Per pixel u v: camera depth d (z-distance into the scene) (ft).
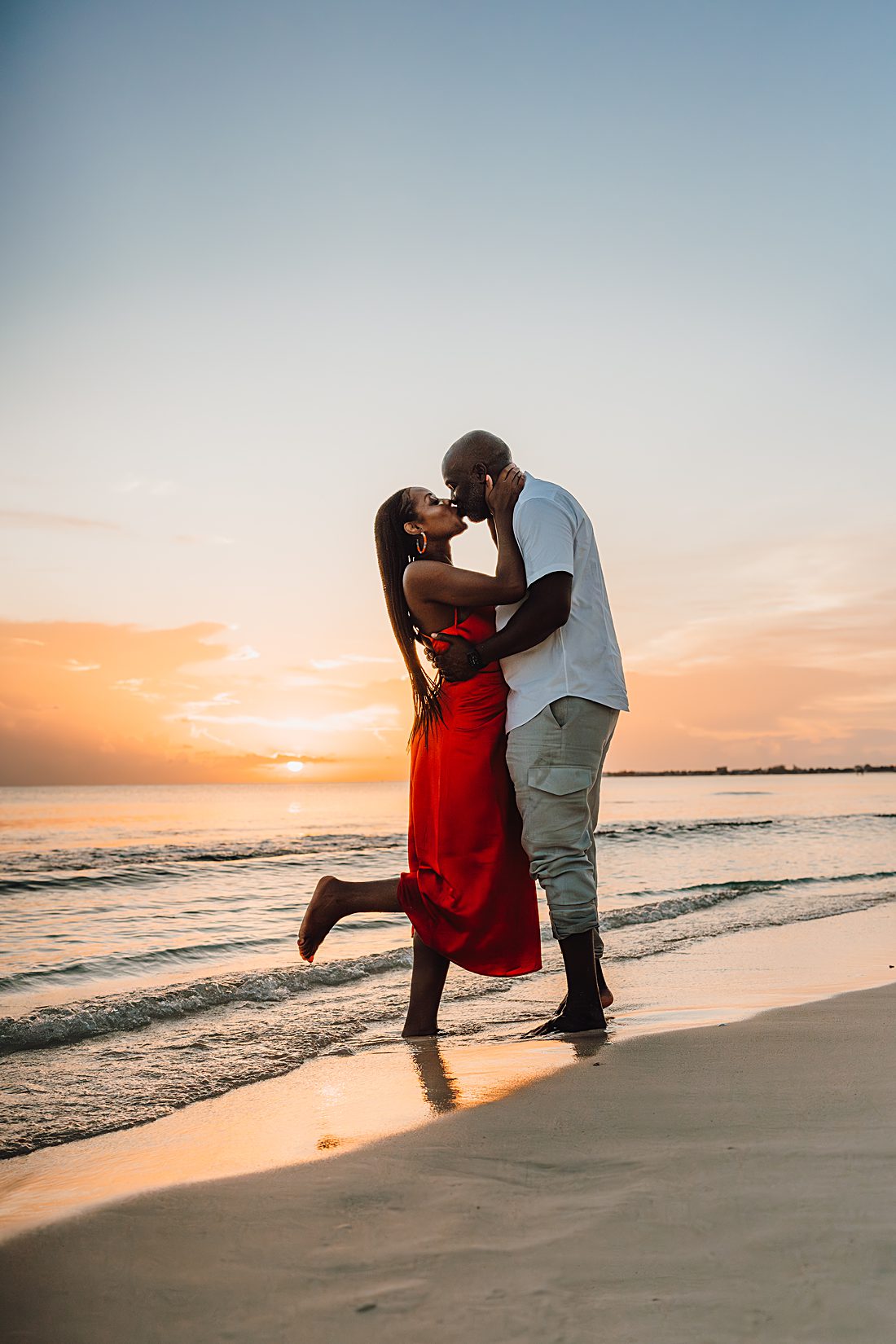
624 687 10.77
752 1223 4.91
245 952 19.71
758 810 110.93
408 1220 5.24
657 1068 8.54
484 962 10.78
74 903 29.81
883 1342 3.76
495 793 10.69
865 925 21.15
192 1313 4.34
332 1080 9.11
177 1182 5.93
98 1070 10.01
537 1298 4.27
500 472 10.81
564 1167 5.95
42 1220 5.37
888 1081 7.81
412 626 11.07
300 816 121.49
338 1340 4.02
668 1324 3.98
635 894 29.01
